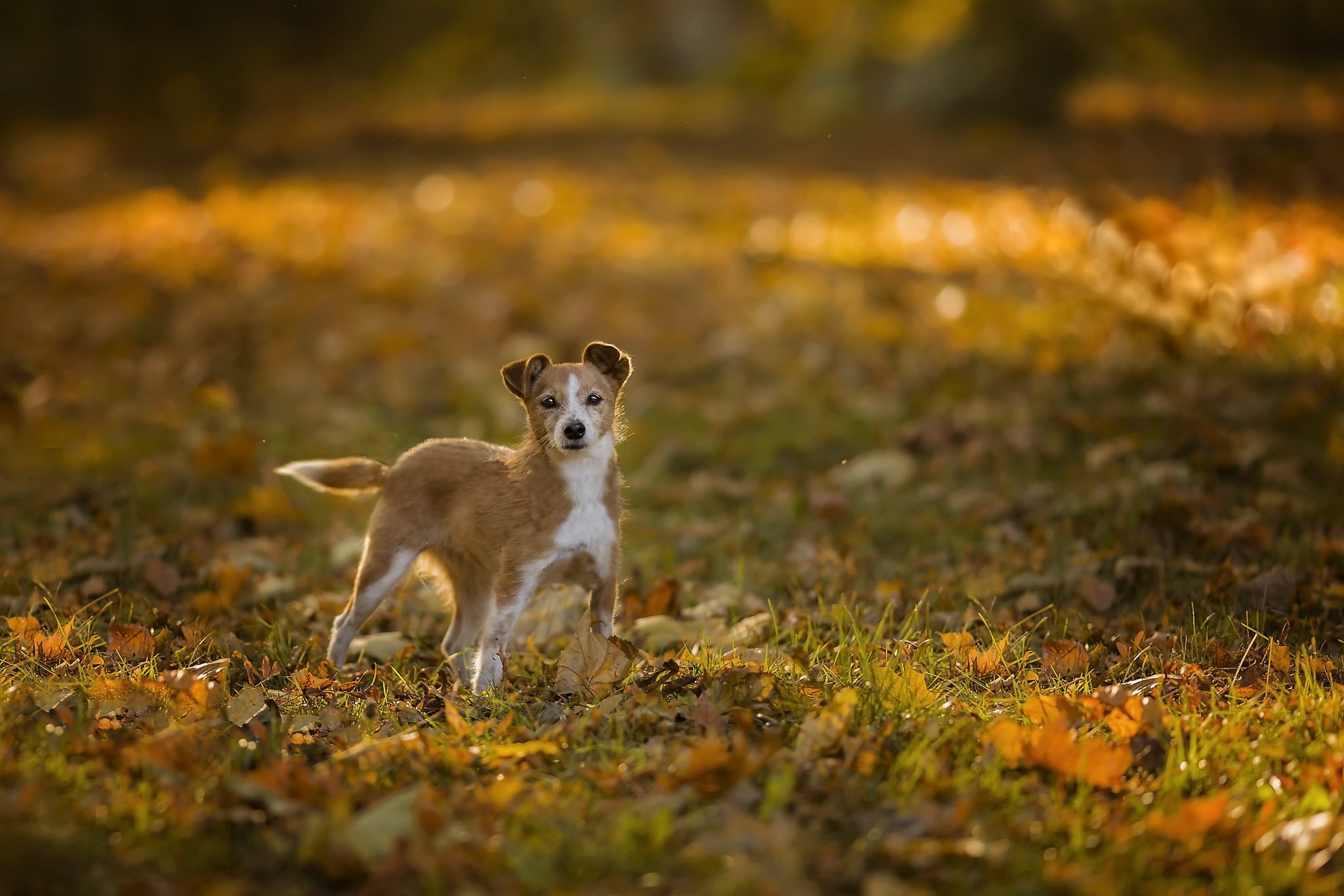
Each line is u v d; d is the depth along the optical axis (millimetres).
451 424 14625
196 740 6488
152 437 13773
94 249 23797
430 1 56656
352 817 5688
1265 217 18875
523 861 5336
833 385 15031
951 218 21344
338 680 8047
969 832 5656
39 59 54750
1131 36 39188
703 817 5781
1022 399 13742
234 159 36094
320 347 17078
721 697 7094
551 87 50031
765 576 10281
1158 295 15461
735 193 26031
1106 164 25812
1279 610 8844
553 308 18469
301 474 8727
